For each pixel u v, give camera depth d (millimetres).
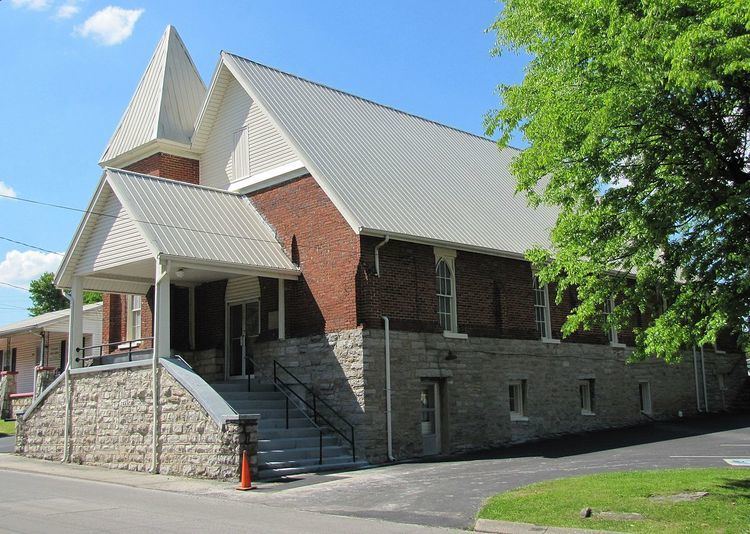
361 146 26141
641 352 13711
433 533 11320
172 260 20109
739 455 19047
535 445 24281
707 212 12609
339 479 17406
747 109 12492
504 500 13234
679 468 16766
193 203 23234
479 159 32125
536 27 14562
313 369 21891
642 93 11891
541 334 27594
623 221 13031
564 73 13289
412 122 31359
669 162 12797
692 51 10578
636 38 11578
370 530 11445
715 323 11516
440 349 23094
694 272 12695
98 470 20531
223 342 25078
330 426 20984
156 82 29578
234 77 26422
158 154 27500
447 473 17891
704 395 35375
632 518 11328
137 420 20328
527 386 26109
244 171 25656
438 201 25828
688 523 10852
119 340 29109
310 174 23203
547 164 13891
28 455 24250
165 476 18734
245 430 17531
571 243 14070
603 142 13023
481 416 24109
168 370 19484
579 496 13117
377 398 20891
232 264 21281
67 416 22844
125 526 11594
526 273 27000
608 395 29688
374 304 21391
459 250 24406
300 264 22906
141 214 21156
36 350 43875
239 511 13391
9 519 12250
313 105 26797
